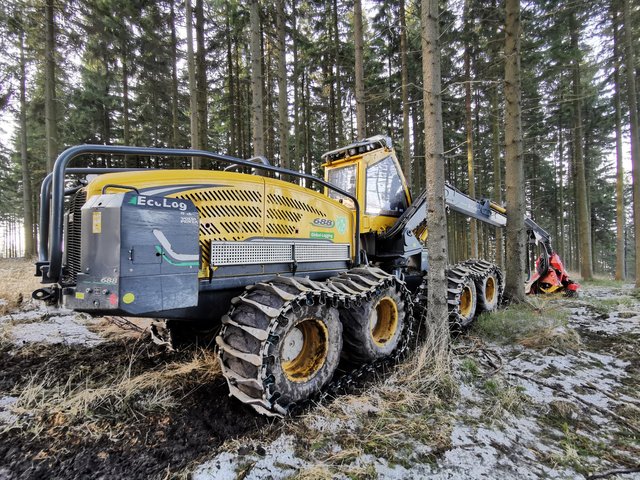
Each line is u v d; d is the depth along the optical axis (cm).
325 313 278
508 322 459
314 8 1464
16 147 2239
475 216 594
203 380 283
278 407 229
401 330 362
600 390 293
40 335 390
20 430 211
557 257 749
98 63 1262
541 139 1817
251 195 281
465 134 1841
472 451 205
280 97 888
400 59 1437
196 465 184
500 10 959
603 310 562
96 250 206
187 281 226
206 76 1466
